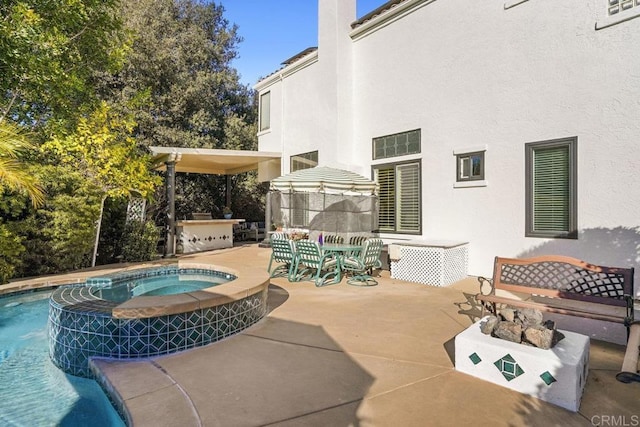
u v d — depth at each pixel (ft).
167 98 68.59
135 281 29.53
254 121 88.02
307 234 40.01
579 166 24.57
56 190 30.07
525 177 27.32
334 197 41.09
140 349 15.01
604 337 17.33
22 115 30.68
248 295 18.38
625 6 22.74
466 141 31.19
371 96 40.11
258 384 12.48
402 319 19.92
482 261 30.07
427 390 12.08
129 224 39.93
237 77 82.53
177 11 75.41
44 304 25.73
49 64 25.71
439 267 28.22
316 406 11.07
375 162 39.60
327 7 42.34
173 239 45.57
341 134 41.27
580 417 10.50
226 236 56.49
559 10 25.62
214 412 10.68
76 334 15.57
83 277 28.96
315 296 25.09
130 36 35.29
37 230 28.84
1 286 25.26
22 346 18.74
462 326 18.76
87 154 34.04
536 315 13.33
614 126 23.11
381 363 14.24
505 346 12.37
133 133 64.44
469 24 30.94
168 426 9.94
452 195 32.24
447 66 32.63
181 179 76.48
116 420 12.04
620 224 22.80
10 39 23.09
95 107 34.78
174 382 12.61
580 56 24.62
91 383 14.73
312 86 46.88
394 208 37.70
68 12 27.04
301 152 48.75
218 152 46.88
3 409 12.76
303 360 14.53
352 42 42.16
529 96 27.17
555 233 25.71
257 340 16.78
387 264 37.58
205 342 16.37
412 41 35.73
